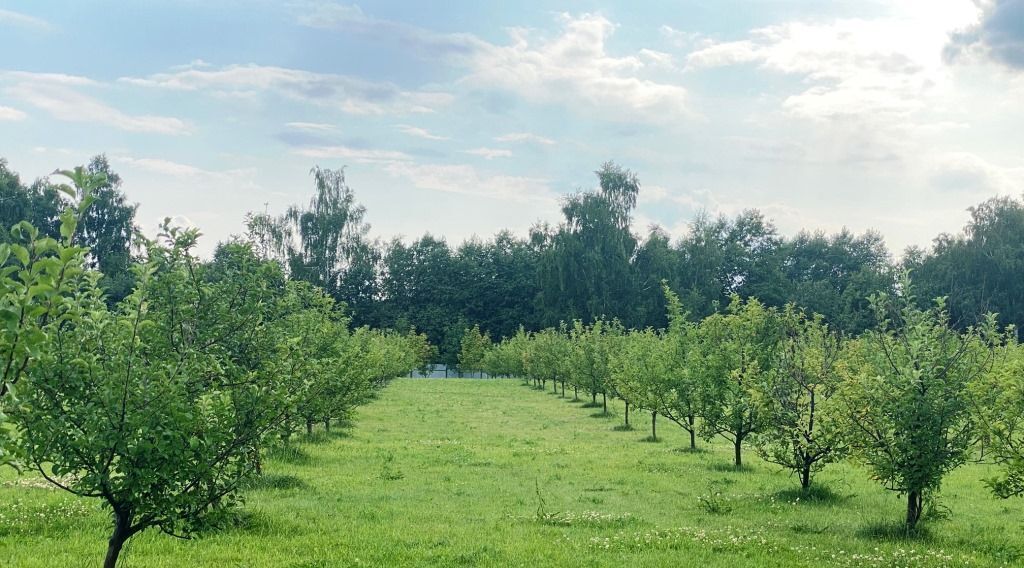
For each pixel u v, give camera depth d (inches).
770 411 767.7
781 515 679.1
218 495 361.1
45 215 3221.0
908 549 545.0
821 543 568.1
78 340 339.3
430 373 4402.1
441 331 4650.6
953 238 3506.4
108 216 3403.1
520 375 3358.8
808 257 4849.9
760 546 550.3
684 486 834.2
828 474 926.4
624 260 3543.3
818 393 753.6
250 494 701.3
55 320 302.7
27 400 310.7
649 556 518.3
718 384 971.9
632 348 1673.2
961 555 526.6
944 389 547.5
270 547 513.3
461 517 652.7
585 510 696.4
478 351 3978.8
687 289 3762.3
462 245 5339.6
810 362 765.3
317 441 1153.4
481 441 1270.9
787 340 856.3
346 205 3533.5
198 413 347.6
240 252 552.4
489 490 796.6
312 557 490.0
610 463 1002.1
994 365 557.6
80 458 330.0
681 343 1197.1
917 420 552.1
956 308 2982.3
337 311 1171.9
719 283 3846.0
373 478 848.3
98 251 3341.5
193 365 378.0
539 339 2815.0
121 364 335.0
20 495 632.4
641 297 3607.3
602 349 1863.9
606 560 505.0
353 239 3558.1
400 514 655.8
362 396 1254.3
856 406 577.0
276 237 3164.4
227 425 358.0
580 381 1939.0
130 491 332.8
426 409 1910.7
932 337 570.3
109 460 328.5
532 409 1957.4
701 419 1135.0
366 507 675.4
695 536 579.5
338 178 3555.6
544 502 732.0
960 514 703.1
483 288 4840.1
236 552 494.0
